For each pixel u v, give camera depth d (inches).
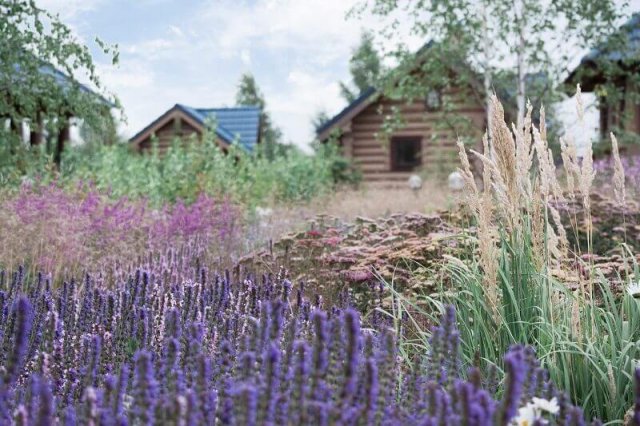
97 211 293.9
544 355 120.0
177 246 280.2
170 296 151.4
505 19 609.0
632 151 652.7
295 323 102.3
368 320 170.7
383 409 85.9
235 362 109.3
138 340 121.9
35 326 119.5
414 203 520.4
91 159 611.5
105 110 373.7
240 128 998.4
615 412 117.4
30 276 227.8
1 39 318.7
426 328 158.1
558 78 615.2
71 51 332.8
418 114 800.3
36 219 254.5
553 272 147.9
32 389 85.0
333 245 258.8
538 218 142.7
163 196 500.7
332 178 767.1
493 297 133.0
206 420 81.8
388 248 239.1
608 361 120.9
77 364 115.3
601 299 160.1
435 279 178.5
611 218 297.9
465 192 179.3
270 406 77.0
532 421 85.6
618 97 639.1
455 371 101.0
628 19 633.6
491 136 145.3
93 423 79.1
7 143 346.9
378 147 816.9
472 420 68.6
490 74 623.2
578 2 597.0
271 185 636.7
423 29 624.7
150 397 79.0
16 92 335.0
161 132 895.1
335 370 92.0
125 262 246.2
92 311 133.6
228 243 313.3
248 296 143.3
